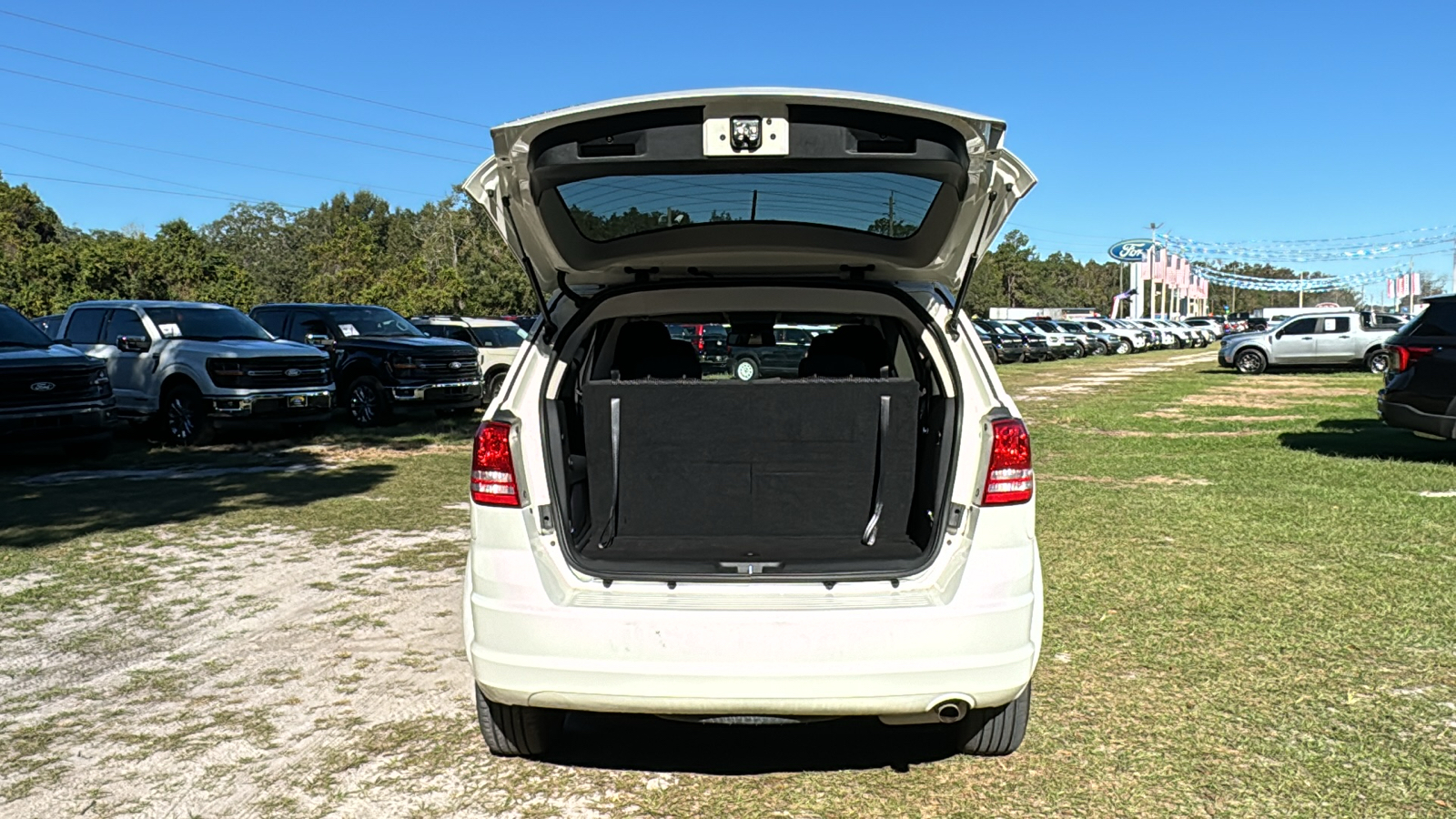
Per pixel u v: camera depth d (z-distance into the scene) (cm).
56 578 645
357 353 1608
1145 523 770
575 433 398
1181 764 363
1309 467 1054
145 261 5375
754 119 292
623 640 304
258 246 11888
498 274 7275
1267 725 396
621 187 318
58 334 1543
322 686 452
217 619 555
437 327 1938
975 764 367
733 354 454
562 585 320
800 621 301
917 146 296
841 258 353
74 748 389
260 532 786
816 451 372
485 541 322
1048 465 1100
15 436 1111
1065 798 341
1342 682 440
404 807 340
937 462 352
